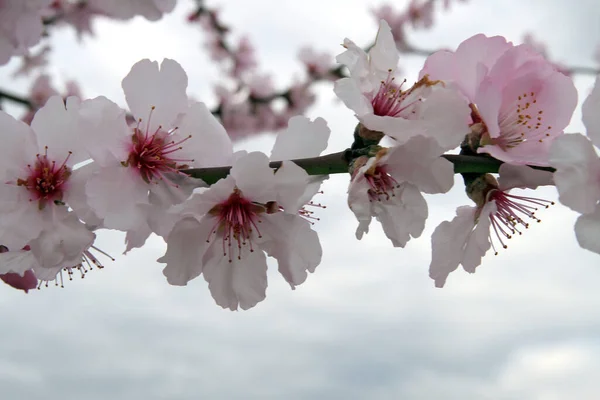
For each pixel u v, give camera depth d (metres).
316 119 0.34
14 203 0.34
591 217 0.30
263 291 0.34
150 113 0.34
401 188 0.33
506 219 0.34
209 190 0.33
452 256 0.34
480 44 0.33
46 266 0.34
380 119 0.32
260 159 0.33
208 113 0.35
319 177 0.33
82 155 0.34
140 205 0.33
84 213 0.34
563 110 0.33
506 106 0.33
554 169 0.32
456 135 0.32
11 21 0.36
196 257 0.34
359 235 0.32
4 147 0.34
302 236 0.34
